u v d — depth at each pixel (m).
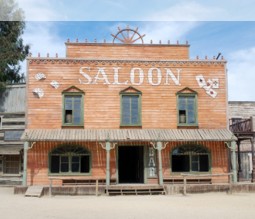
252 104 38.94
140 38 30.11
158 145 25.92
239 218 15.29
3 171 31.08
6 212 16.59
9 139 31.03
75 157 27.00
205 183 27.17
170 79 28.23
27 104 27.22
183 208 18.12
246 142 36.50
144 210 17.42
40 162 26.66
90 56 28.56
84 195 24.23
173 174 27.14
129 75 28.05
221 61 28.64
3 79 40.00
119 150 34.03
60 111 27.28
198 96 28.22
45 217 15.27
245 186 25.42
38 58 27.67
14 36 40.34
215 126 27.98
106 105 27.59
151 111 27.77
